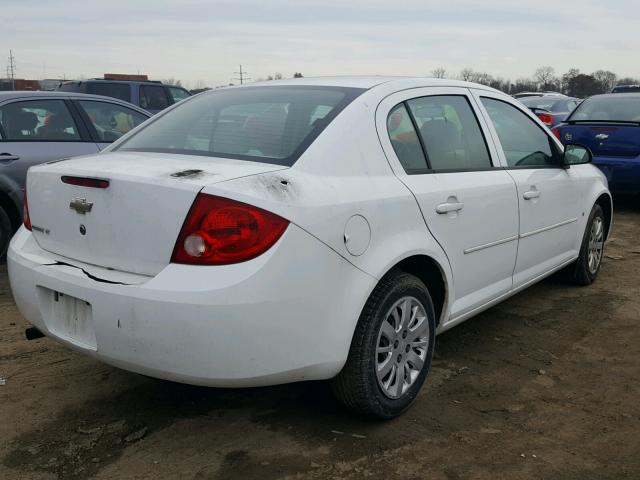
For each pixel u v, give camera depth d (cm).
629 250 668
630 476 267
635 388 349
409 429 302
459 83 389
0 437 291
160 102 1317
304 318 258
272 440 291
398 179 308
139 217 256
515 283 410
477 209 352
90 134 629
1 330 424
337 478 263
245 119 319
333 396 304
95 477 263
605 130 844
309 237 256
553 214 444
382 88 331
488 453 282
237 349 245
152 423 305
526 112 445
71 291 269
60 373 358
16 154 569
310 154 280
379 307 288
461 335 425
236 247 244
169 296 242
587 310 475
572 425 308
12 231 581
